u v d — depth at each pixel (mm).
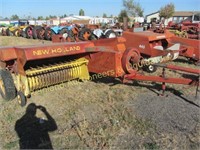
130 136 3893
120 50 5719
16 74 5074
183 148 3580
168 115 4543
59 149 3605
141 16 52406
